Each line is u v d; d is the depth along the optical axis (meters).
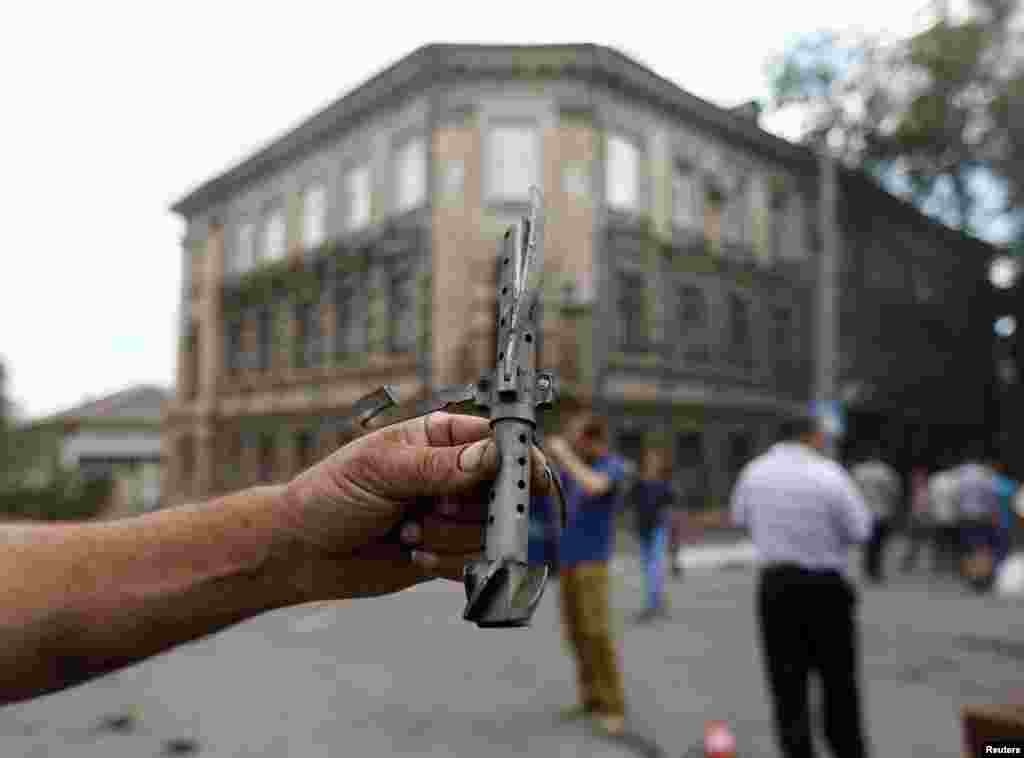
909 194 12.37
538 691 4.36
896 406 16.34
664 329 13.31
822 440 3.23
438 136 13.50
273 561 0.63
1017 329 18.56
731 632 6.22
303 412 17.34
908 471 16.44
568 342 12.62
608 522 3.82
